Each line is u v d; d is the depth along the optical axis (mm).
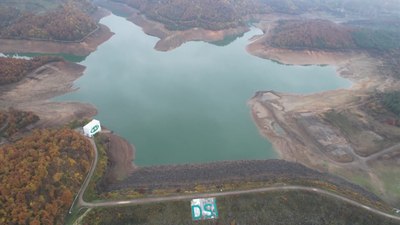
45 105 127938
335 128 123062
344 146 113562
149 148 108500
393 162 106375
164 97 142875
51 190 73375
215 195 81312
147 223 73625
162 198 79688
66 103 131250
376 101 140250
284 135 119812
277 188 84312
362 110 134750
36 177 72875
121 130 117062
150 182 89312
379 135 118750
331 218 77500
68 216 73438
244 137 117938
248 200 80250
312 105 140625
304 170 99250
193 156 106000
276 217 76625
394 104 132500
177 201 79000
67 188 77375
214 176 93000
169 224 73875
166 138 114625
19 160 77875
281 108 137875
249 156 107875
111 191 83000
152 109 132500
